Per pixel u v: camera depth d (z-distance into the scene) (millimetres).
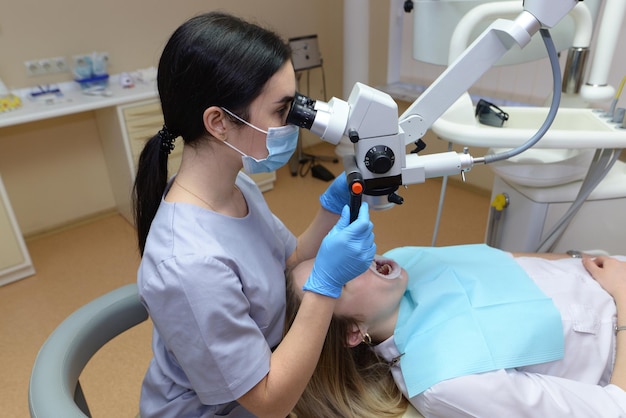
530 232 1448
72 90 2674
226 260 762
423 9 1390
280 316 939
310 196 3125
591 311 1045
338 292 792
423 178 842
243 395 759
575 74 1384
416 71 3229
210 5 3104
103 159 2924
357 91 766
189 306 710
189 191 808
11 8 2404
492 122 1267
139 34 2857
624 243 1427
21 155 2635
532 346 958
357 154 793
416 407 990
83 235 2793
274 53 726
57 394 786
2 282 2332
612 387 919
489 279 1085
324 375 1018
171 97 741
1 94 2395
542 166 1319
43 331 2037
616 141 1139
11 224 2256
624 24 1967
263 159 792
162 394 940
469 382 881
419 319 1031
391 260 1103
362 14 2881
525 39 791
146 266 751
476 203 2926
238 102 711
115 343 1956
